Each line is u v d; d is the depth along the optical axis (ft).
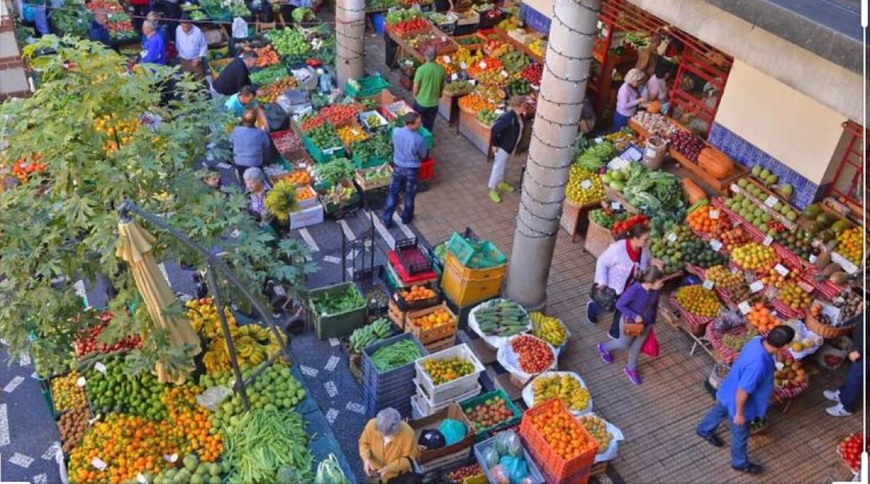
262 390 29.25
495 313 32.86
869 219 33.68
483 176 45.11
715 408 29.22
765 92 35.88
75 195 26.20
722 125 38.88
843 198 34.40
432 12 57.16
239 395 27.81
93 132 26.66
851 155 33.68
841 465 29.76
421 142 37.86
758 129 36.81
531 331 32.89
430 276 33.71
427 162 43.21
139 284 25.79
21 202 27.25
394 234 39.99
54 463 28.12
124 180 26.32
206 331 30.91
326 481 25.34
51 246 27.14
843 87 19.21
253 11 57.47
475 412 28.68
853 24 18.39
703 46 39.01
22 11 51.29
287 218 37.52
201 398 28.48
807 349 31.30
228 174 44.14
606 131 49.08
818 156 34.12
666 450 29.99
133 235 24.36
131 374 27.14
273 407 28.35
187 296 35.63
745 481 28.99
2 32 40.47
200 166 44.19
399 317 32.63
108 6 56.34
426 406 29.04
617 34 47.88
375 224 40.65
